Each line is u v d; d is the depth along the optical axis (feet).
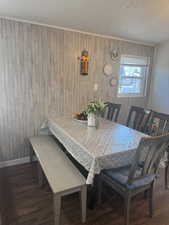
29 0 6.48
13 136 8.69
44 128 9.36
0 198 6.45
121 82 12.13
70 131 6.92
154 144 4.63
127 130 7.25
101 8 7.25
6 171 8.29
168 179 7.74
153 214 5.82
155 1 6.88
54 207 4.83
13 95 8.32
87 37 9.77
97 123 7.68
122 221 5.55
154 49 12.82
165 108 12.37
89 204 6.04
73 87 9.91
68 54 9.36
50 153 6.98
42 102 9.12
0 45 7.64
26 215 5.67
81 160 5.49
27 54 8.27
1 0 6.38
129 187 4.88
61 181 5.16
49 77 9.05
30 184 7.32
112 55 10.94
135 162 4.63
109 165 5.05
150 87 13.46
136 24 8.89
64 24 8.56
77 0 6.62
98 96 11.01
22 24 7.92
